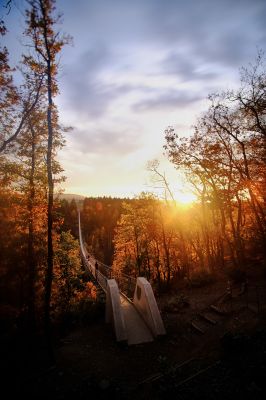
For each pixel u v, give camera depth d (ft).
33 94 43.14
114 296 44.52
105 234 323.57
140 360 33.65
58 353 37.01
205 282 59.88
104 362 33.65
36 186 47.42
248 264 63.16
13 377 30.71
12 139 43.32
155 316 40.93
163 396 23.18
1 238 47.70
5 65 39.27
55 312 60.08
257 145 56.95
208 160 65.10
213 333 35.22
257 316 34.60
